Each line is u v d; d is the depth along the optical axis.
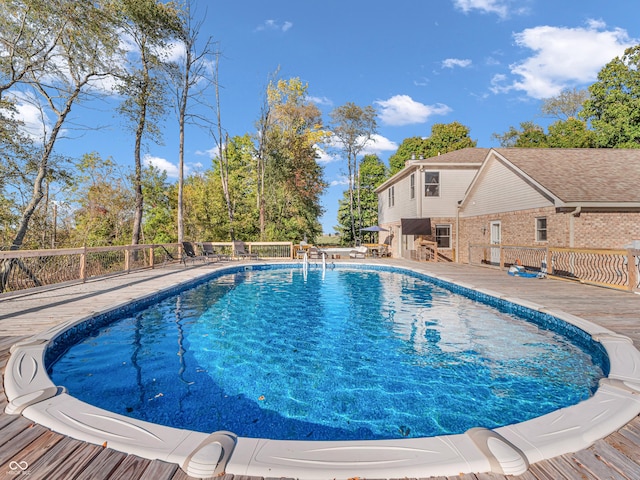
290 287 12.55
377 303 9.73
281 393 4.34
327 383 4.64
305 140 35.28
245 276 15.59
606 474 2.13
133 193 23.31
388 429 3.53
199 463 2.15
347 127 34.00
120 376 4.81
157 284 10.83
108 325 7.25
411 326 7.33
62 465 2.22
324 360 5.46
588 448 2.40
